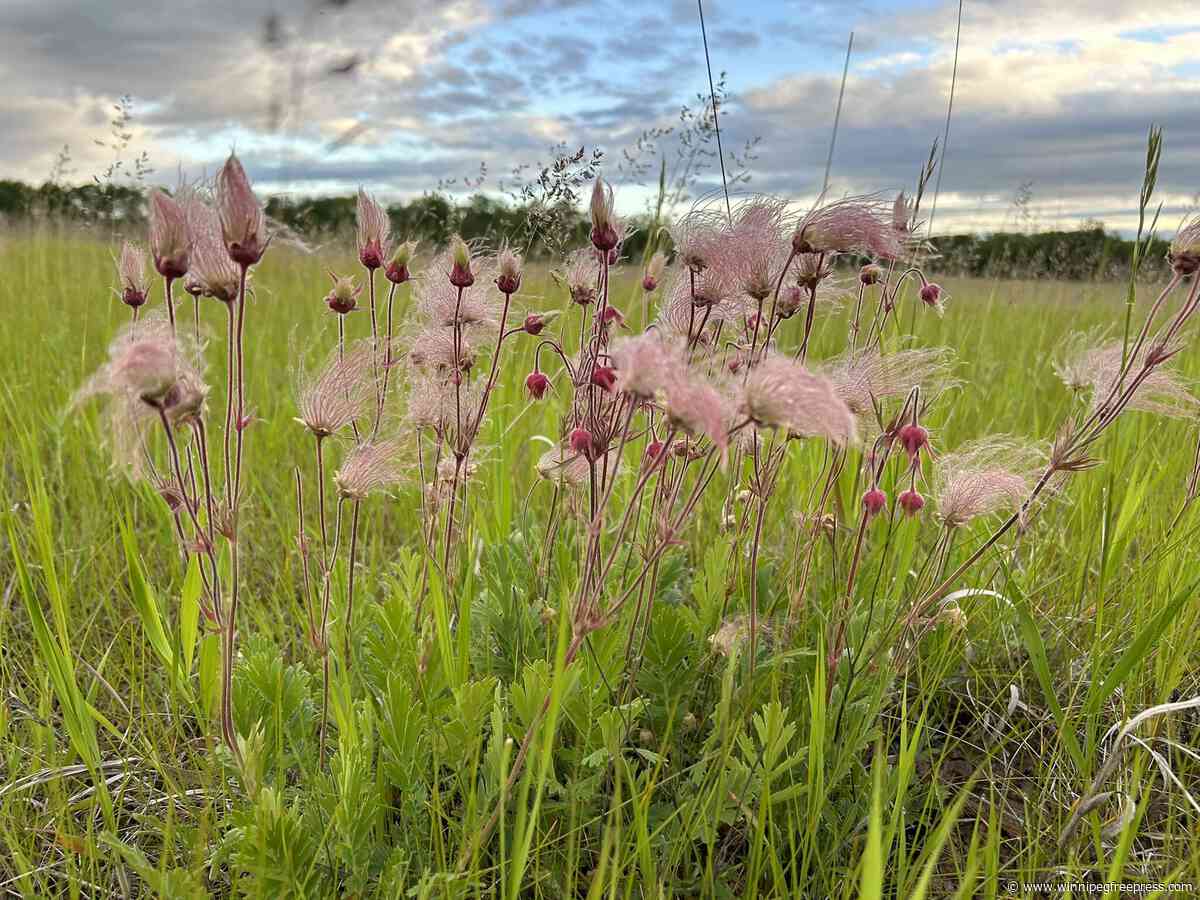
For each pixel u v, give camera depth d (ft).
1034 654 1.76
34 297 5.44
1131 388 1.66
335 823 1.57
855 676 1.91
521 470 3.20
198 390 1.34
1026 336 5.31
